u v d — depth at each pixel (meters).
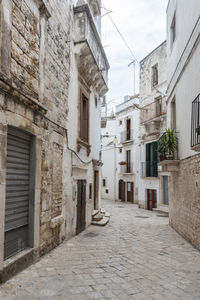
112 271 4.64
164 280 4.29
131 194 22.89
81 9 8.08
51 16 5.79
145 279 4.30
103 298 3.50
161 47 16.92
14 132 4.40
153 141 17.53
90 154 10.39
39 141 5.18
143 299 3.53
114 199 25.83
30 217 4.93
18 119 4.27
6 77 3.71
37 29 5.12
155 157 17.31
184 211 8.02
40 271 4.45
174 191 9.77
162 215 14.69
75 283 3.99
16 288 3.64
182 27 8.37
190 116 7.29
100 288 3.84
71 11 7.86
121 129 24.75
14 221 4.42
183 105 8.25
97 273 4.50
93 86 10.96
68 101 7.44
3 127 3.79
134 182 22.36
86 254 5.75
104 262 5.18
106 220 10.93
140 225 10.68
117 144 25.33
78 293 3.62
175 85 9.59
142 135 19.02
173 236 8.37
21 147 4.71
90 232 8.62
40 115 5.25
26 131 4.64
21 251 4.61
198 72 6.44
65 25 7.23
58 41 6.60
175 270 4.84
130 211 16.56
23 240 4.73
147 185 17.97
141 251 6.23
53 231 6.07
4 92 3.80
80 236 7.86
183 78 8.22
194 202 6.87
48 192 5.72
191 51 6.97
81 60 8.52
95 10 11.40
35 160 5.01
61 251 5.90
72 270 4.59
